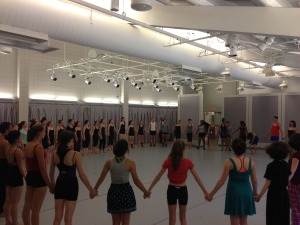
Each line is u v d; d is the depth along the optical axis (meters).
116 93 16.34
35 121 8.54
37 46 5.50
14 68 12.40
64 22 5.63
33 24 5.22
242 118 15.56
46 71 13.30
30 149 3.52
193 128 16.33
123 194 3.27
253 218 4.60
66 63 12.40
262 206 5.20
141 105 17.55
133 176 3.39
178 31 8.25
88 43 6.32
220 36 7.23
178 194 3.62
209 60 9.62
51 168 3.52
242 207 3.23
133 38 7.05
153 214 4.73
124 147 3.37
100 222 4.35
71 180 3.32
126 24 6.94
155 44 7.66
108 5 6.47
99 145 13.92
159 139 17.98
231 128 15.82
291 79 15.83
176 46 8.34
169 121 19.39
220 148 14.91
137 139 17.02
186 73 9.75
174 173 3.63
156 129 16.62
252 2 6.16
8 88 12.26
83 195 5.82
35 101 12.78
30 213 3.87
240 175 3.29
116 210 3.23
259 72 13.18
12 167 3.91
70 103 14.02
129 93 17.11
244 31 5.32
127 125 16.55
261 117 14.99
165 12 6.07
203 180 7.24
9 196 3.96
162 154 12.35
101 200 5.49
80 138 11.81
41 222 4.30
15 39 5.12
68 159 3.31
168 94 19.58
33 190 3.59
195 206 5.16
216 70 10.10
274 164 3.27
